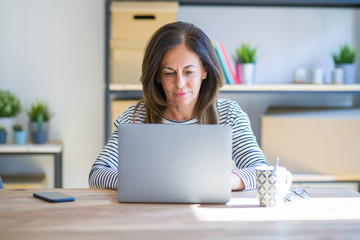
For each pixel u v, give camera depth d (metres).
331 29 3.21
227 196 1.35
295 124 2.83
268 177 1.32
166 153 1.33
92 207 1.31
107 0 2.85
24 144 2.95
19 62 3.17
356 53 3.21
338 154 2.83
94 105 3.21
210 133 1.33
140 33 2.83
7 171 3.22
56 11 3.16
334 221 1.20
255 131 3.26
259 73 3.22
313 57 3.21
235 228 1.13
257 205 1.34
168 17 2.83
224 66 2.84
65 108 3.20
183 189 1.34
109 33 2.93
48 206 1.31
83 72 3.19
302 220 1.20
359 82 3.21
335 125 2.82
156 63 1.62
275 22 3.20
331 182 3.13
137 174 1.34
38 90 3.19
